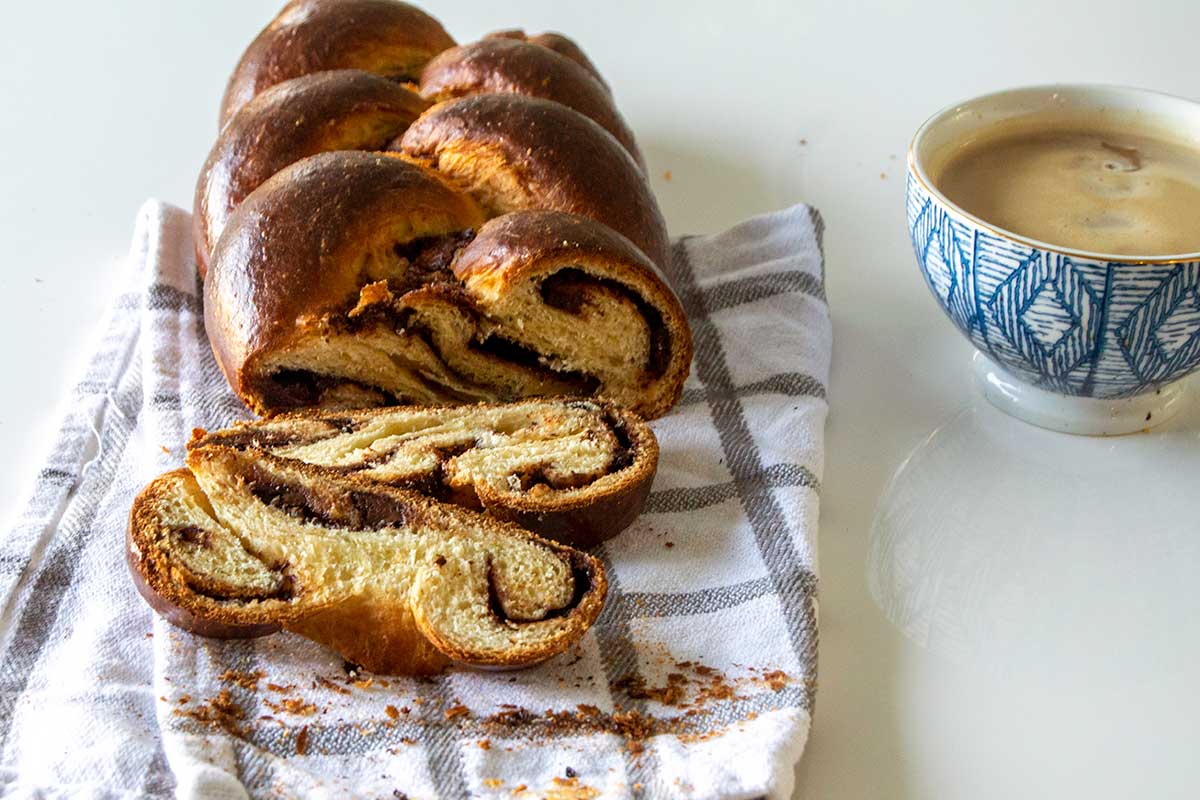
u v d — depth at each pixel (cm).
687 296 82
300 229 74
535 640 67
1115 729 65
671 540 71
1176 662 67
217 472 70
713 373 78
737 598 69
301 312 74
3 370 79
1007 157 76
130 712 66
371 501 70
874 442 76
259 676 66
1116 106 77
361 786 63
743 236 85
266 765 64
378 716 65
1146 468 74
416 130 79
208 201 79
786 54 100
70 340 81
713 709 65
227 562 68
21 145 93
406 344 75
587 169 77
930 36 101
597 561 69
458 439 73
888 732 65
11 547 71
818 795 64
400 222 75
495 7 104
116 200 89
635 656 67
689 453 75
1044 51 99
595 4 104
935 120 76
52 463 74
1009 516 73
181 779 63
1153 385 73
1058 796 64
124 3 105
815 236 84
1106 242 72
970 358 80
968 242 72
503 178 77
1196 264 69
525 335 76
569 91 82
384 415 74
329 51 84
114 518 72
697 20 103
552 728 65
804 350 79
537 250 74
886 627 69
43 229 87
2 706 66
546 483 72
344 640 67
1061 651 68
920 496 74
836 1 104
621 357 77
